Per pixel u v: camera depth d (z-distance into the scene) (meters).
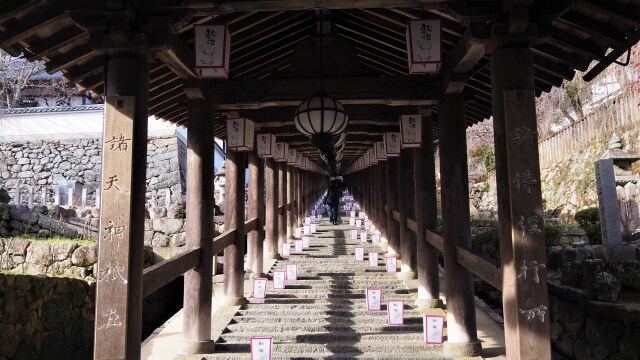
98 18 3.70
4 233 10.40
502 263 3.83
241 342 6.19
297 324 6.83
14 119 21.28
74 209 13.26
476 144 22.12
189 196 5.83
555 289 7.96
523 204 3.62
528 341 3.50
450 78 5.50
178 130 22.23
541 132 18.88
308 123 5.51
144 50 3.85
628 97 13.12
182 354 5.64
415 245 9.45
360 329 6.68
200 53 4.32
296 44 6.61
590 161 14.31
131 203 3.62
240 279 7.83
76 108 21.33
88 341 7.52
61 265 8.43
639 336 5.77
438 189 17.12
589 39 4.30
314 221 17.12
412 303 7.79
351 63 6.19
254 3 3.87
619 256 7.68
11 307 5.66
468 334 5.65
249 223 9.16
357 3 3.89
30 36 4.03
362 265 10.62
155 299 10.61
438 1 3.86
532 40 3.81
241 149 6.96
